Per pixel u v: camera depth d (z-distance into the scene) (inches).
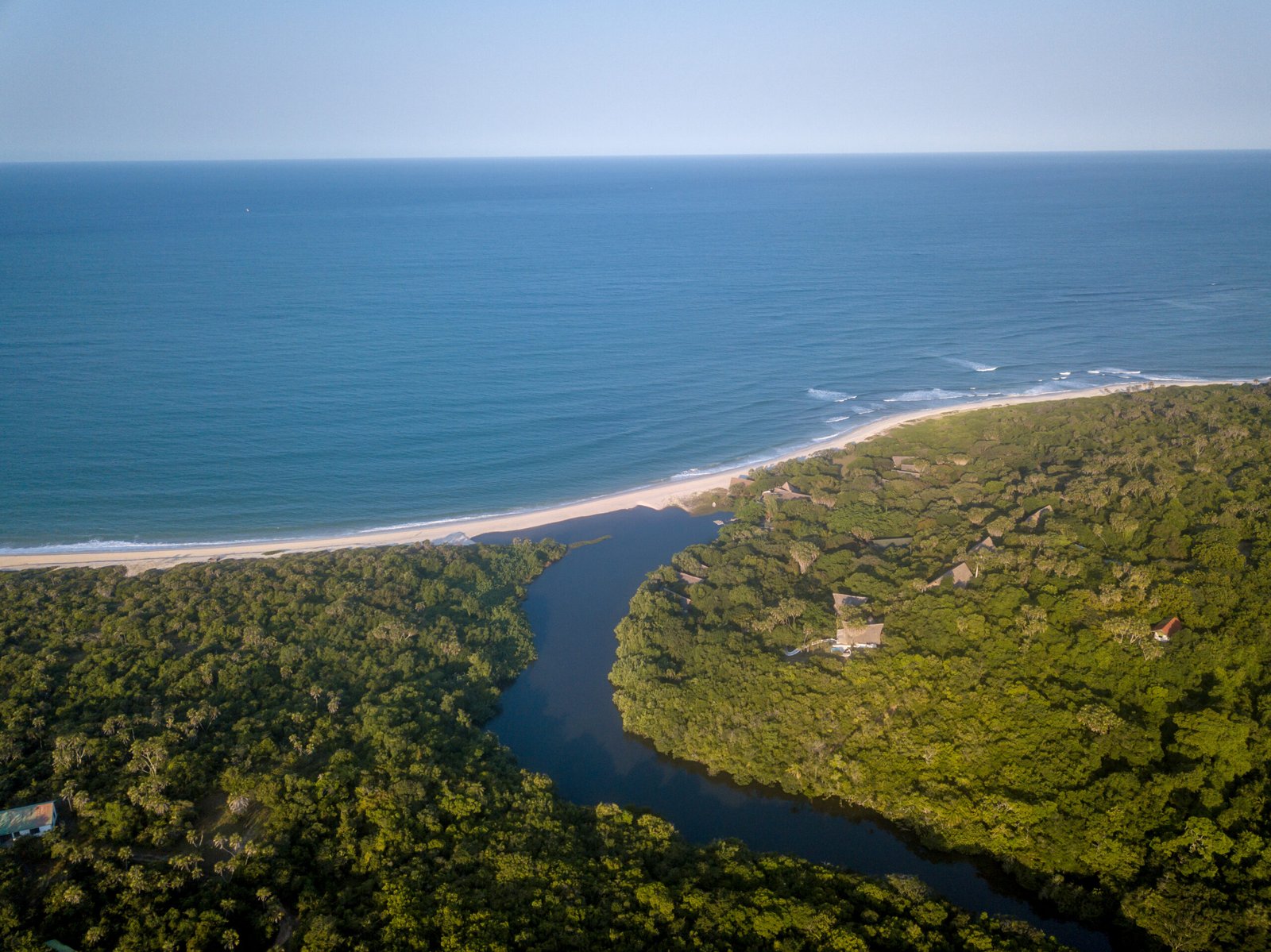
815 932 2431.1
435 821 2866.6
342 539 5246.1
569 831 2918.3
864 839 3078.2
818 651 3747.5
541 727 3720.5
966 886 2888.8
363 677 3715.6
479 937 2375.7
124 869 2551.7
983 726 3196.4
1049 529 4202.8
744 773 3321.9
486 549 4948.3
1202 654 3248.0
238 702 3474.4
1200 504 4261.8
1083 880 2773.1
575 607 4606.3
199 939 2303.2
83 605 4239.7
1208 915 2472.9
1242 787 2844.5
